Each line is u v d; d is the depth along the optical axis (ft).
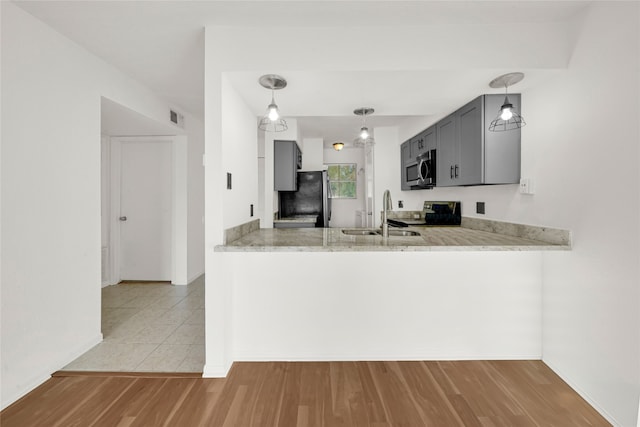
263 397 5.98
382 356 7.33
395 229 9.29
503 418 5.38
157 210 13.66
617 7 5.09
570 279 6.23
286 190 14.05
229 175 6.89
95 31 6.64
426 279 7.29
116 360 7.28
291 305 7.32
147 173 13.60
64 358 7.00
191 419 5.39
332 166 20.42
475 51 6.31
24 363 6.06
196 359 7.36
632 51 4.84
